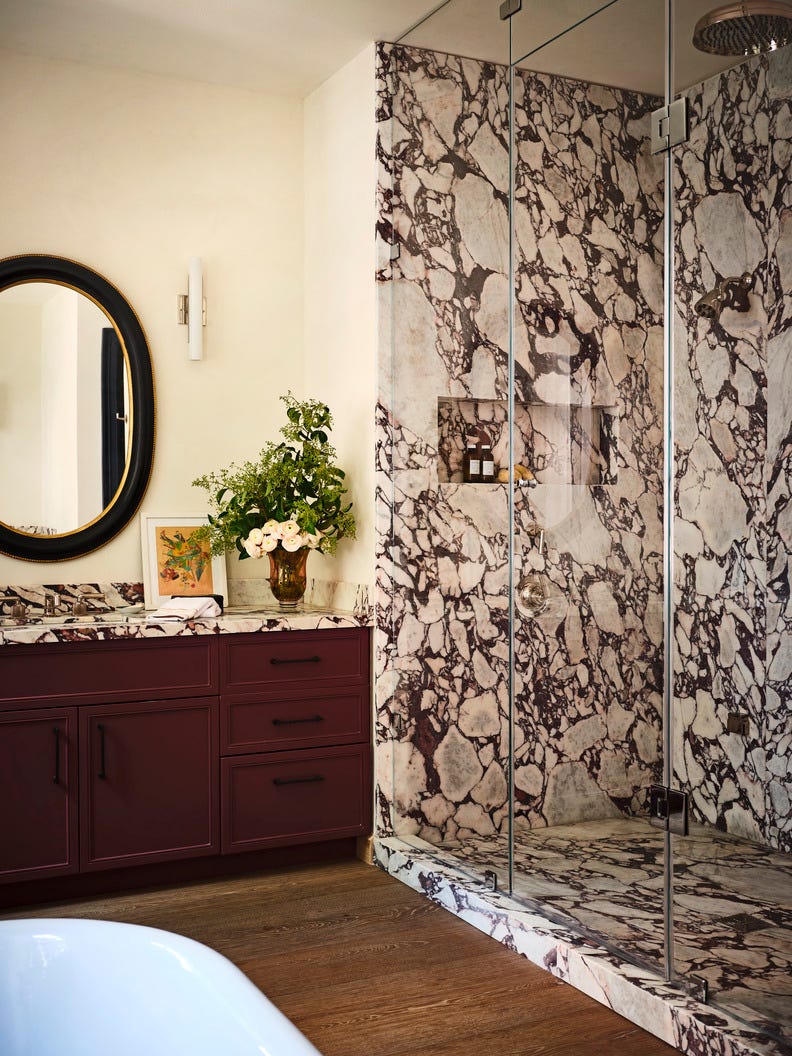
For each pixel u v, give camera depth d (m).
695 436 2.41
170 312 4.04
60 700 3.27
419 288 3.55
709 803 2.39
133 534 3.96
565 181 2.85
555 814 2.93
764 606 2.24
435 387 3.47
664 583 2.51
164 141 4.02
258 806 3.57
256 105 4.19
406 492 3.63
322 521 3.84
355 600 3.83
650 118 2.52
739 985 2.32
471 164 3.28
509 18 3.07
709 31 2.33
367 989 2.71
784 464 2.18
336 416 4.04
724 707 2.34
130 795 3.38
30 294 3.78
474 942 3.02
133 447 3.93
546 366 2.94
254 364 4.20
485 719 3.24
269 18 3.50
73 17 3.49
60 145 3.84
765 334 2.21
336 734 3.70
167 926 3.12
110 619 3.49
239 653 3.54
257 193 4.20
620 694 2.66
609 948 2.72
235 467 4.16
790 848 2.19
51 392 3.80
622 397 2.64
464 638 3.32
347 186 3.92
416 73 3.56
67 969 1.87
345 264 3.94
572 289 2.83
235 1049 1.60
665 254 2.49
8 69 3.75
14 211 3.77
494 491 3.18
